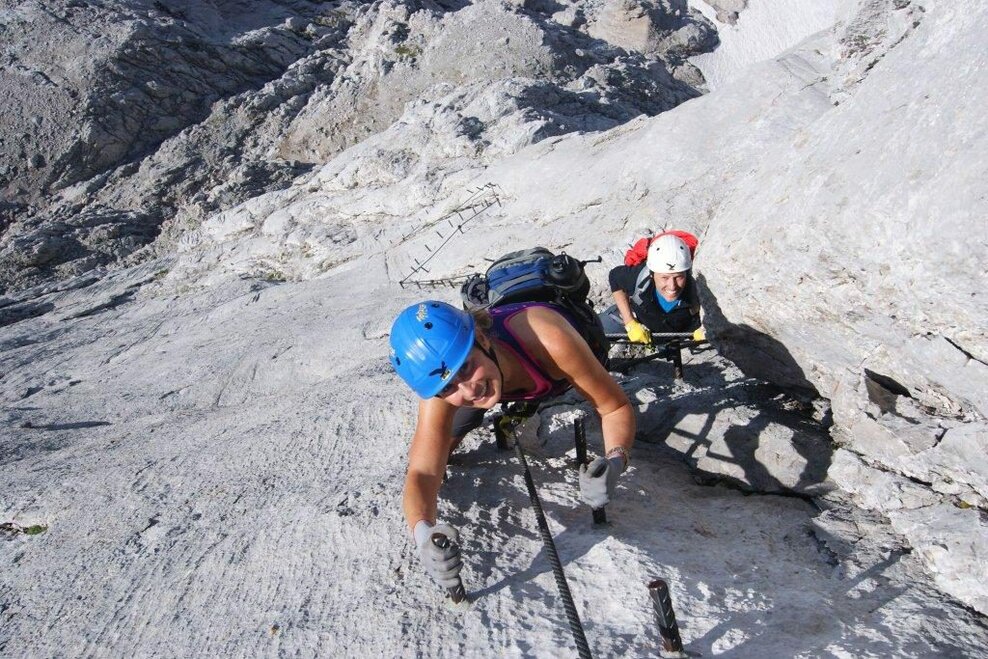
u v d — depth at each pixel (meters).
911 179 2.94
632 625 2.74
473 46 35.28
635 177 9.86
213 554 3.67
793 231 3.41
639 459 4.20
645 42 45.12
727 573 3.07
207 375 9.63
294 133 34.62
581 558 3.13
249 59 38.25
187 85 36.62
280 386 8.86
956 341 3.05
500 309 3.10
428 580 3.08
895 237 2.98
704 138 9.58
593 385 3.04
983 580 2.89
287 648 2.90
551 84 23.09
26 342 16.09
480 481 3.78
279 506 4.01
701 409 4.44
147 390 9.66
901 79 3.22
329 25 41.28
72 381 11.49
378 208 17.64
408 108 22.28
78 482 5.00
